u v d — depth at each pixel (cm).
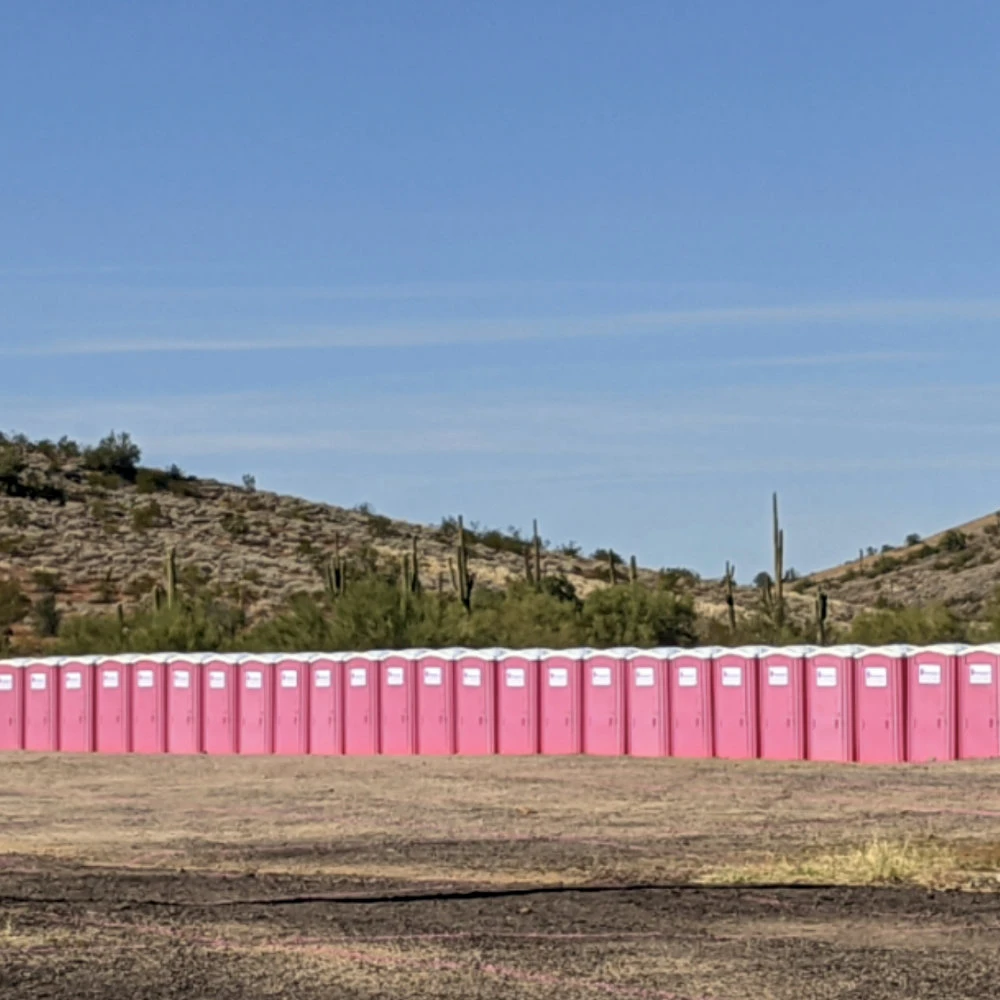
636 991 1195
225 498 11638
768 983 1212
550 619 5475
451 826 2283
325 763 3384
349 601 5197
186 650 5412
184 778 3145
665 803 2502
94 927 1471
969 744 3033
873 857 1781
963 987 1191
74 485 11069
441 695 3544
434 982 1232
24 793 2930
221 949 1364
